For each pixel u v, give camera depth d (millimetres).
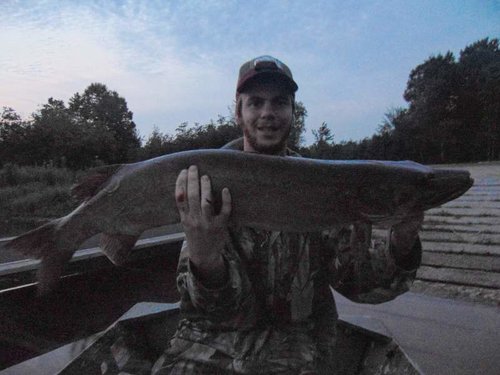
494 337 1345
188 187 784
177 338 896
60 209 5773
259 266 876
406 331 1409
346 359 1141
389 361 1014
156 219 862
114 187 884
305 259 902
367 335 1122
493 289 1925
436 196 884
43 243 940
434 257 2484
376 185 885
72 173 8906
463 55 23203
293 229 866
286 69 949
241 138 1083
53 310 1451
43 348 1343
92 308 1618
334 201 877
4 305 1279
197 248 788
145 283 1925
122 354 1094
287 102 952
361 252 902
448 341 1319
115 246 938
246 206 841
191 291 811
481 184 5852
